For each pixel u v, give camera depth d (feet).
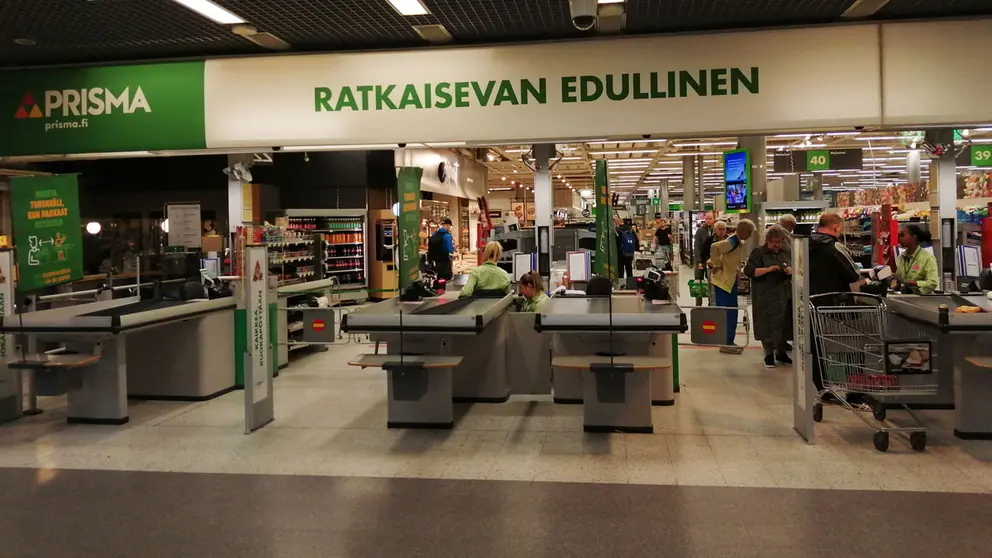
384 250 50.21
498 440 16.80
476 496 13.15
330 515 12.34
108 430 18.19
